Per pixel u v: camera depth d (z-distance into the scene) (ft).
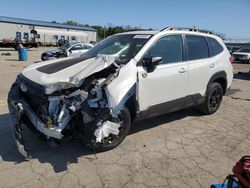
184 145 14.10
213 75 18.21
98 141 11.71
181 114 19.35
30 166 11.57
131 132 15.55
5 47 115.03
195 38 17.33
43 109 11.18
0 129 15.51
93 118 11.54
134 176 11.02
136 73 12.98
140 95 13.41
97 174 11.09
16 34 166.30
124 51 14.37
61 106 11.19
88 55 15.42
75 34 194.29
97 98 11.63
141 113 13.80
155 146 13.82
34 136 14.46
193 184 10.62
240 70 56.65
